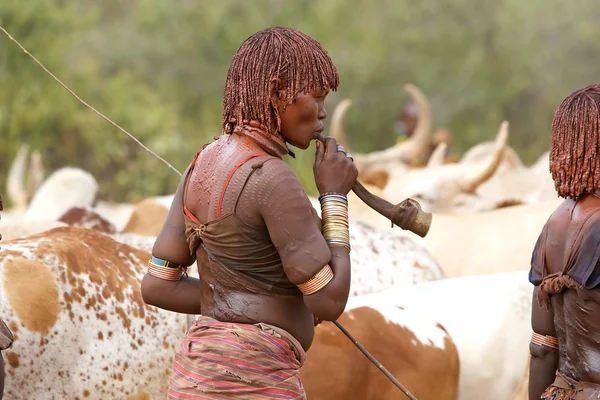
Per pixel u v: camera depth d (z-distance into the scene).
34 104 39.50
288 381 7.00
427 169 21.23
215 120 49.94
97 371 8.80
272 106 7.12
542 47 54.50
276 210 6.92
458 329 11.24
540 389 8.10
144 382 9.12
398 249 13.69
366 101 52.12
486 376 11.17
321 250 6.94
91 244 9.49
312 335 7.32
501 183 23.34
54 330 8.58
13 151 38.72
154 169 40.38
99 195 39.41
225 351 6.94
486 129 52.44
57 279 8.78
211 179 7.11
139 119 42.34
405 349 10.58
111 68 50.19
